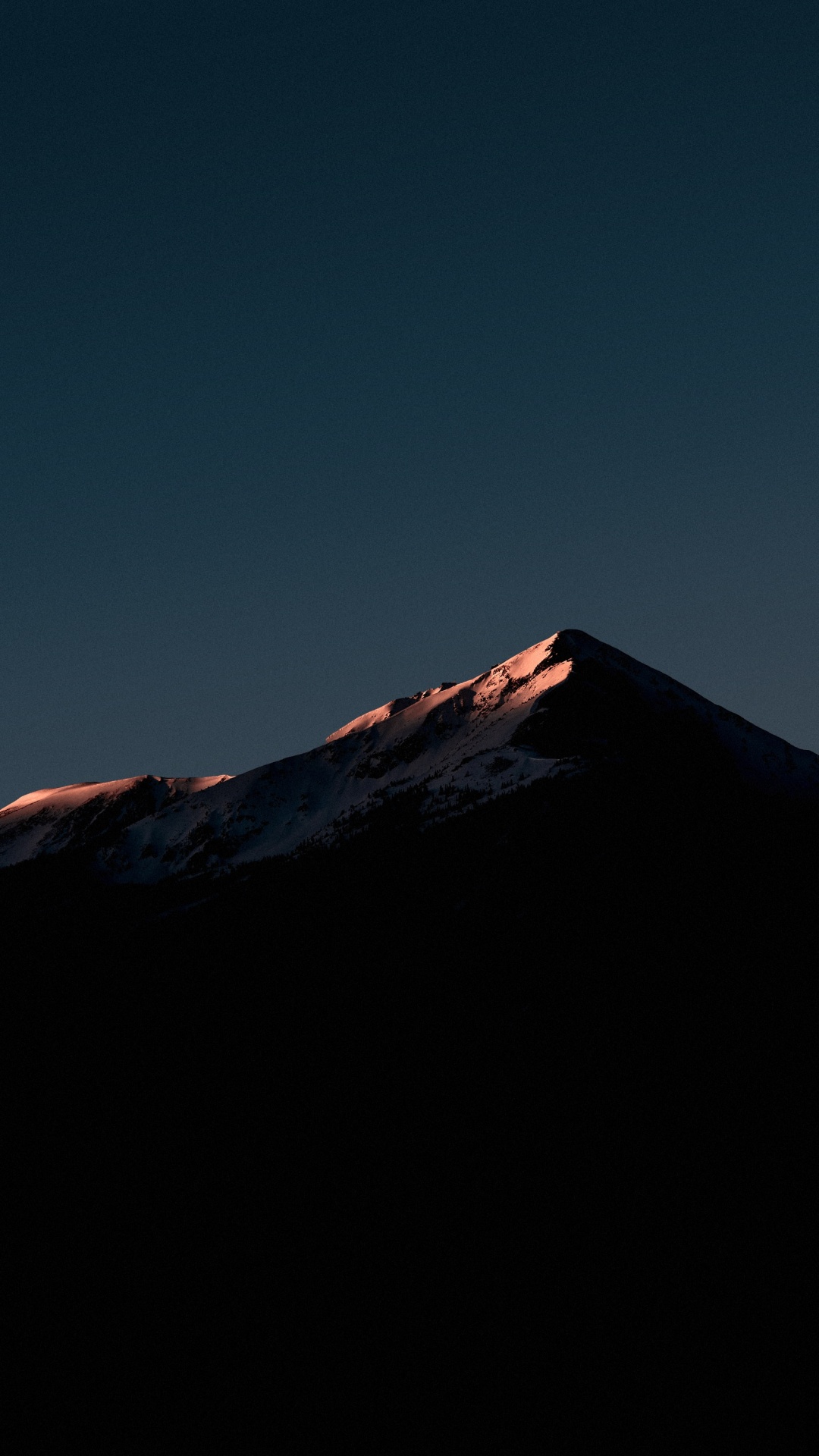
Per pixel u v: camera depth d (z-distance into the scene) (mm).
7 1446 48781
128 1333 55625
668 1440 45188
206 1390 51125
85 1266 62250
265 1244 62594
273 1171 71250
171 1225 66000
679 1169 62781
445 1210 63094
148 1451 47812
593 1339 50906
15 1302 58844
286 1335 54219
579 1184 63000
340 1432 47875
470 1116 72938
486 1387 49094
